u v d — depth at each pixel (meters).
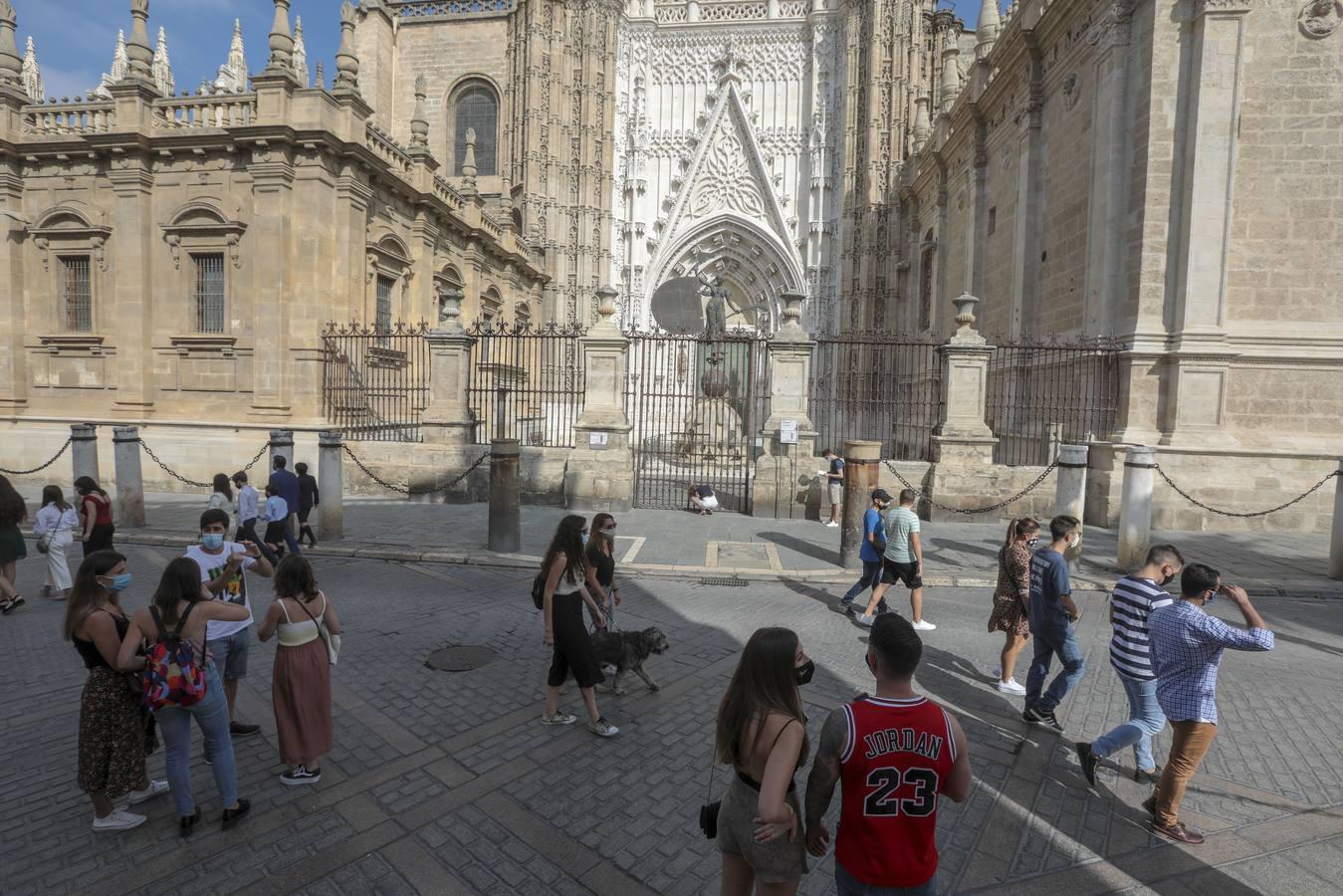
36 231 17.72
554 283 34.97
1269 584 9.90
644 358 16.00
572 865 3.97
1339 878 3.95
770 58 38.06
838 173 36.53
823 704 6.11
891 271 33.88
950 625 8.41
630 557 11.39
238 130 16.22
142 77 16.97
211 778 4.83
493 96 36.22
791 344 15.46
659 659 7.16
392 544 11.74
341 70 17.58
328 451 11.85
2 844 4.07
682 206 37.94
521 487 16.05
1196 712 4.14
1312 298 14.17
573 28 35.03
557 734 5.52
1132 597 4.84
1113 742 4.64
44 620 8.13
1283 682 6.71
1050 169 18.41
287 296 16.78
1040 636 5.73
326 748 4.76
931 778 2.62
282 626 4.64
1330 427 14.14
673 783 4.84
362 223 18.12
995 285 22.30
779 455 15.41
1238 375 14.23
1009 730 5.71
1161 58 14.11
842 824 2.69
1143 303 14.41
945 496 14.89
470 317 25.45
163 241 17.31
